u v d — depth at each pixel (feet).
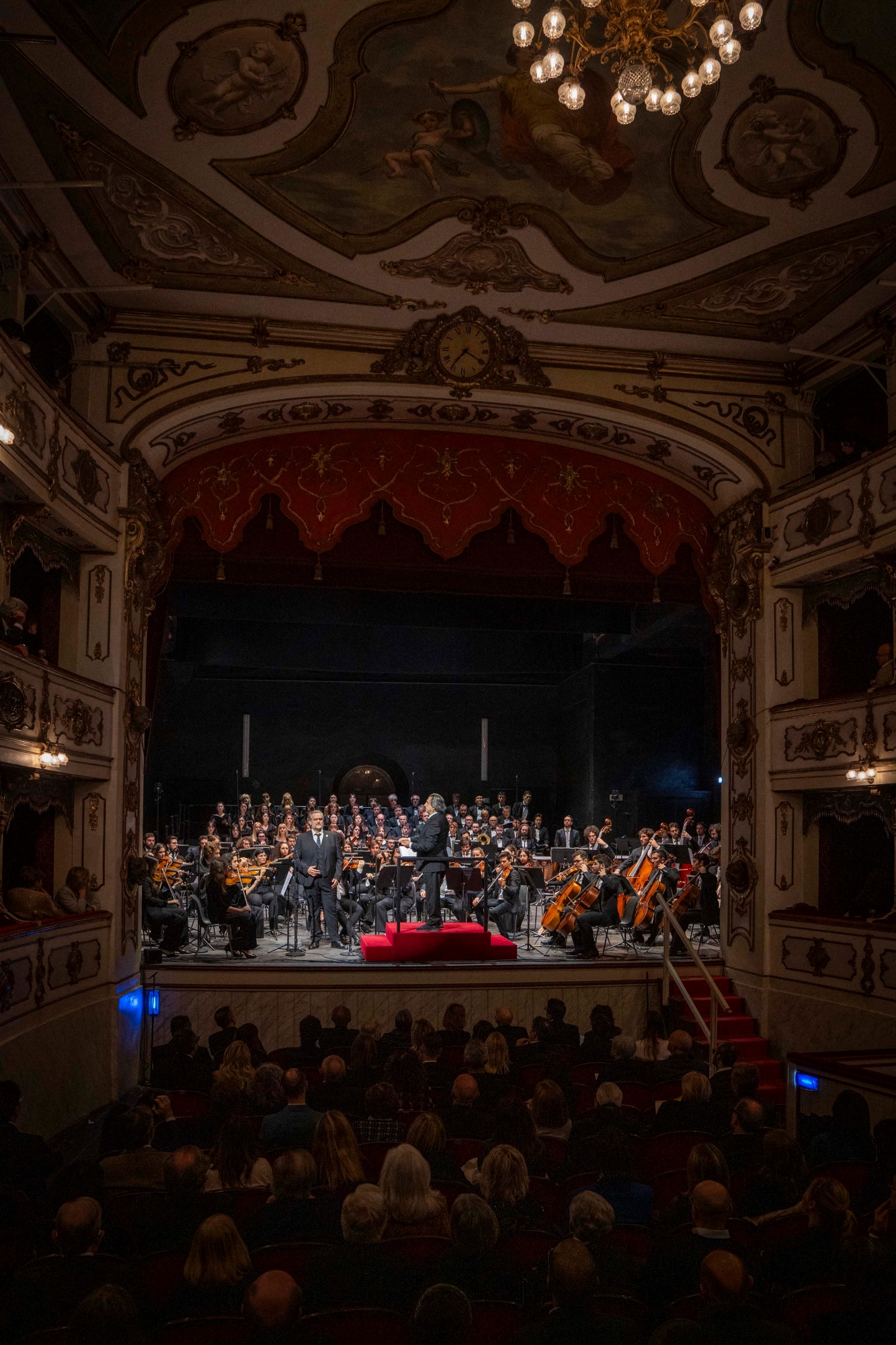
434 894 47.91
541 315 42.57
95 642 40.70
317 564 48.32
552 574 49.80
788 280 39.60
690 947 41.01
